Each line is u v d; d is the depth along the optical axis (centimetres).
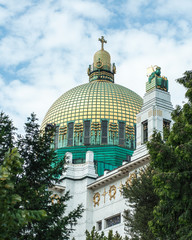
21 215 1884
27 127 3462
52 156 3453
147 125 6203
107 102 8688
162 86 6381
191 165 3016
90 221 6669
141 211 3947
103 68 9969
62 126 8556
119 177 6372
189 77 3397
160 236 3241
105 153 7975
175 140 3152
